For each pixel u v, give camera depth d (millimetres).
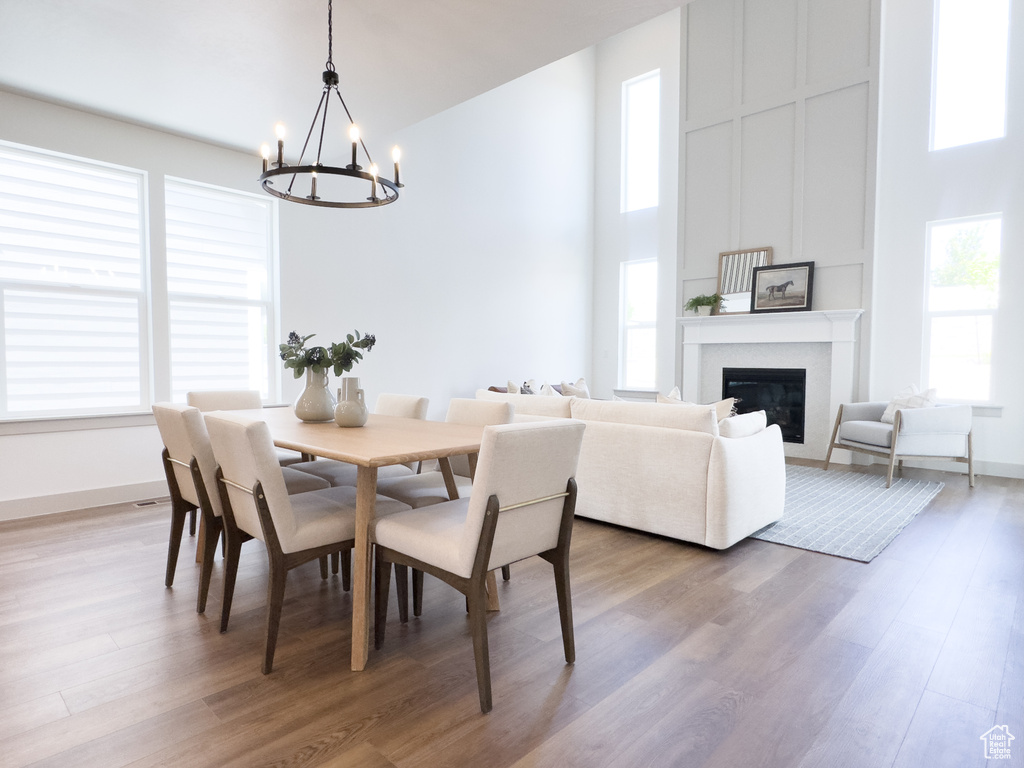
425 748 1458
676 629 2137
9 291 3504
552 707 1643
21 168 3521
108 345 3861
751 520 3141
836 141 5535
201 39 2736
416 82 3217
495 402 2729
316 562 2885
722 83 6301
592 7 2480
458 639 2055
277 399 4730
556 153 7223
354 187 5141
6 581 2525
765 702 1675
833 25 5535
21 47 2818
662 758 1433
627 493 3283
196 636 2049
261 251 4645
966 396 5066
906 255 5285
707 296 6320
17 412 3553
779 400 6047
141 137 3865
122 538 3119
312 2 2418
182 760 1406
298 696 1684
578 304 7598
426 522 1860
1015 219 4762
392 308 5480
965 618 2225
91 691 1700
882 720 1591
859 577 2646
